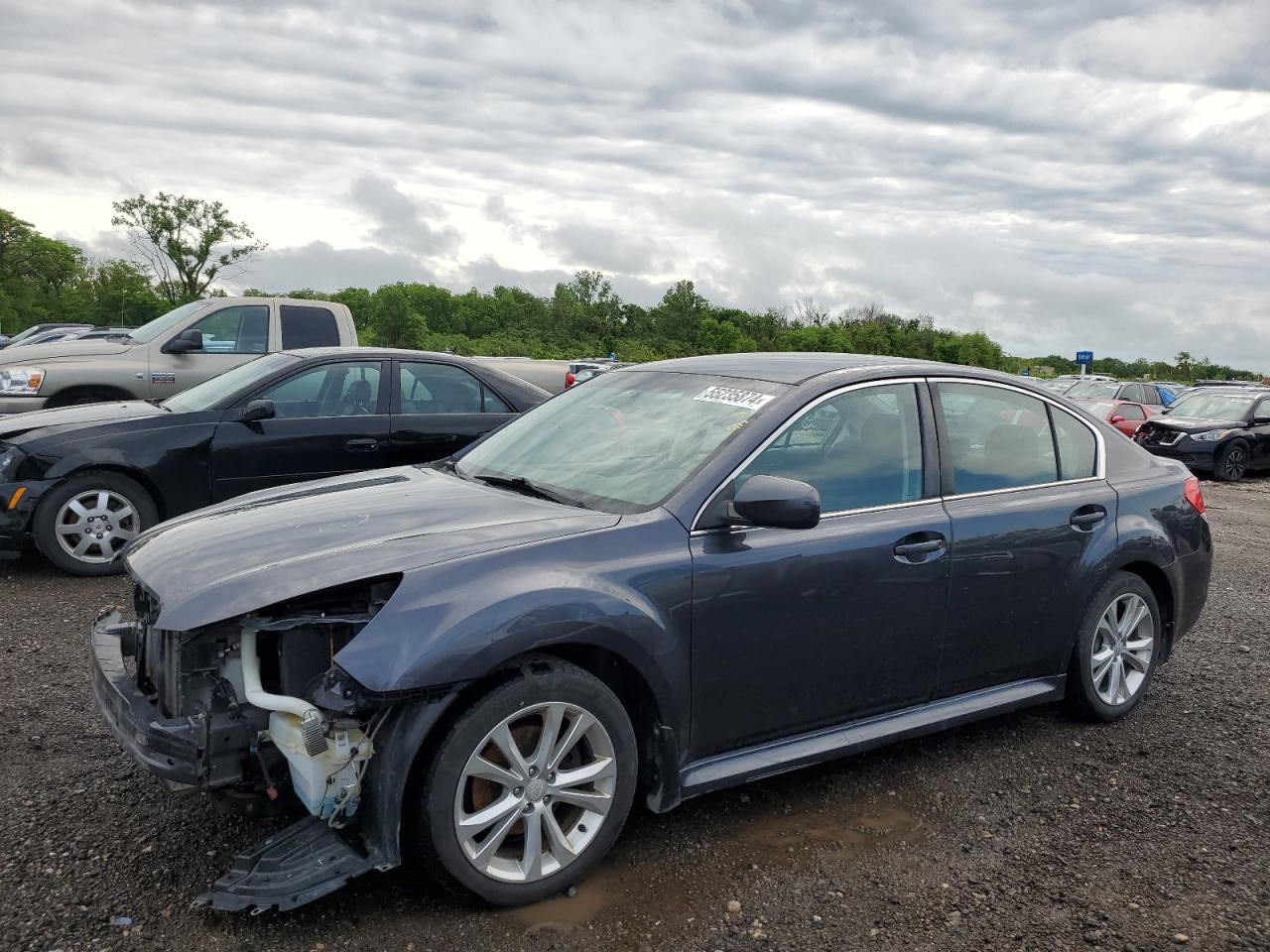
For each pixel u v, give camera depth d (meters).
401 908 2.83
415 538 3.02
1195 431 16.64
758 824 3.45
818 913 2.90
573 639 2.86
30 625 5.49
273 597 2.71
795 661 3.39
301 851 2.63
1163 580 4.59
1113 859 3.28
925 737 4.30
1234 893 3.08
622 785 3.01
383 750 2.66
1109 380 29.72
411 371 7.68
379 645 2.62
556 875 2.89
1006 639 4.01
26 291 87.56
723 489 3.30
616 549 3.06
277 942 2.64
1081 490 4.30
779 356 4.23
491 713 2.75
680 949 2.70
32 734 3.96
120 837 3.16
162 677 2.96
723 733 3.29
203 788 2.68
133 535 6.75
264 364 7.50
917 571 3.65
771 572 3.29
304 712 2.60
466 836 2.74
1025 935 2.82
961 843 3.36
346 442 7.27
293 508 3.48
